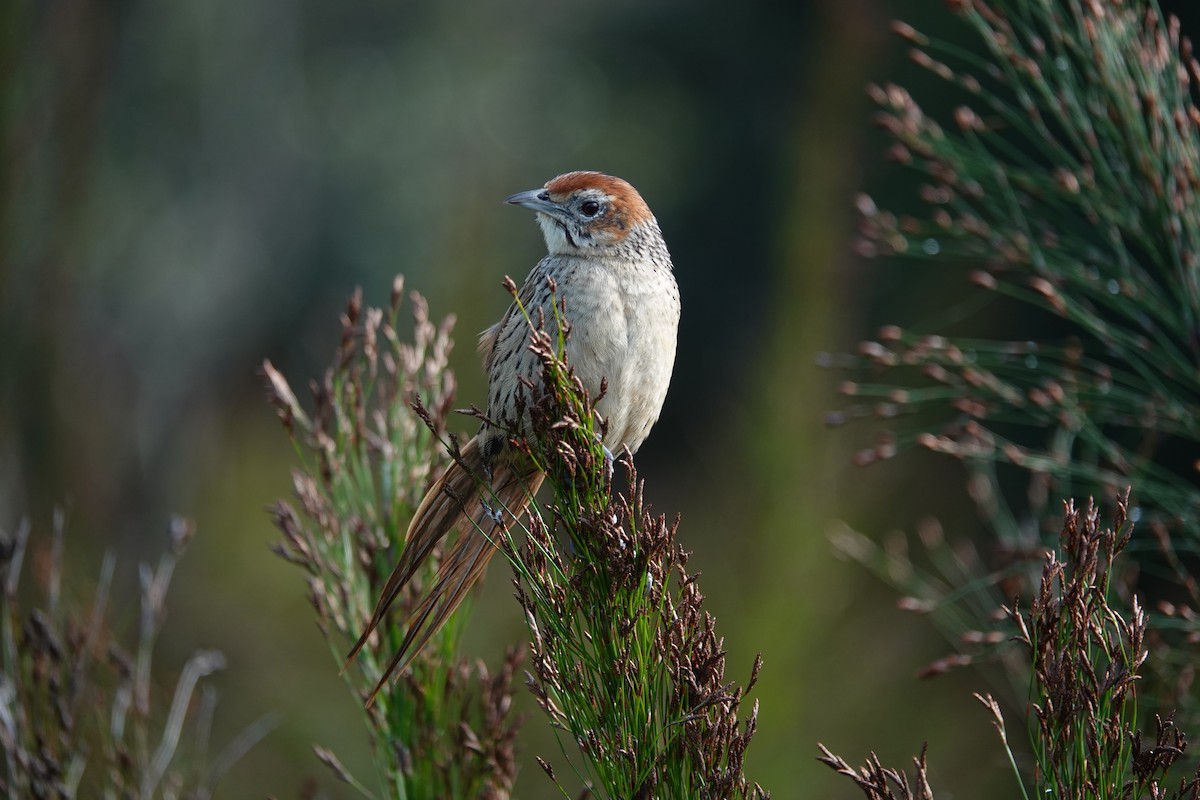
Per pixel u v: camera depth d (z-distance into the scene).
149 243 22.28
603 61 27.67
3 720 6.16
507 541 4.84
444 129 26.66
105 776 6.55
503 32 27.66
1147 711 6.51
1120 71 6.14
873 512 12.42
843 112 12.68
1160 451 11.65
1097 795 4.32
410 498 6.21
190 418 22.44
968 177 6.60
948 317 13.72
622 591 4.68
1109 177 6.21
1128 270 6.30
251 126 24.39
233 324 24.11
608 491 4.88
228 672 14.38
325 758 5.86
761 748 10.98
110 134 21.27
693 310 25.98
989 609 8.38
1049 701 4.36
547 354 4.92
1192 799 4.34
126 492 20.28
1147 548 6.65
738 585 11.55
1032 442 14.98
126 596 16.52
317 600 6.04
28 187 11.91
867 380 12.71
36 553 7.80
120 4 18.75
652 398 6.90
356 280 25.69
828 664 11.59
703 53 27.12
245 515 18.70
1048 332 13.98
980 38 14.27
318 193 25.80
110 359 20.83
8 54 11.13
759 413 12.19
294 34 25.59
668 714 4.65
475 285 15.11
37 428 13.68
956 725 12.23
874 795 4.42
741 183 26.30
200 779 6.93
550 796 11.78
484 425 6.46
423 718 5.93
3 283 12.00
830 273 12.37
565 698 4.72
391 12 26.98
